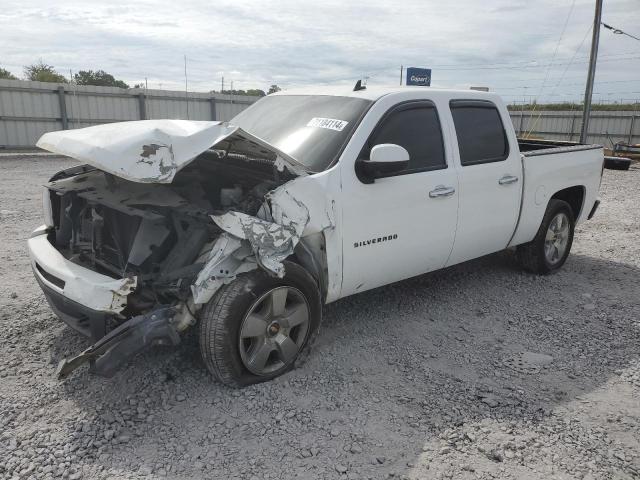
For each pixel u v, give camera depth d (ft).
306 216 11.11
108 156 9.66
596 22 67.77
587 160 19.83
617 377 12.17
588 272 19.98
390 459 9.08
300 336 11.76
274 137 13.60
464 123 15.15
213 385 11.11
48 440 9.27
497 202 15.98
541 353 13.24
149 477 8.48
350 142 12.30
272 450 9.21
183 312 10.30
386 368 12.20
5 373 11.36
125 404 10.39
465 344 13.61
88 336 10.82
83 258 12.15
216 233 10.68
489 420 10.28
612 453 9.45
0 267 18.29
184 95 75.92
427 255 14.28
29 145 65.41
